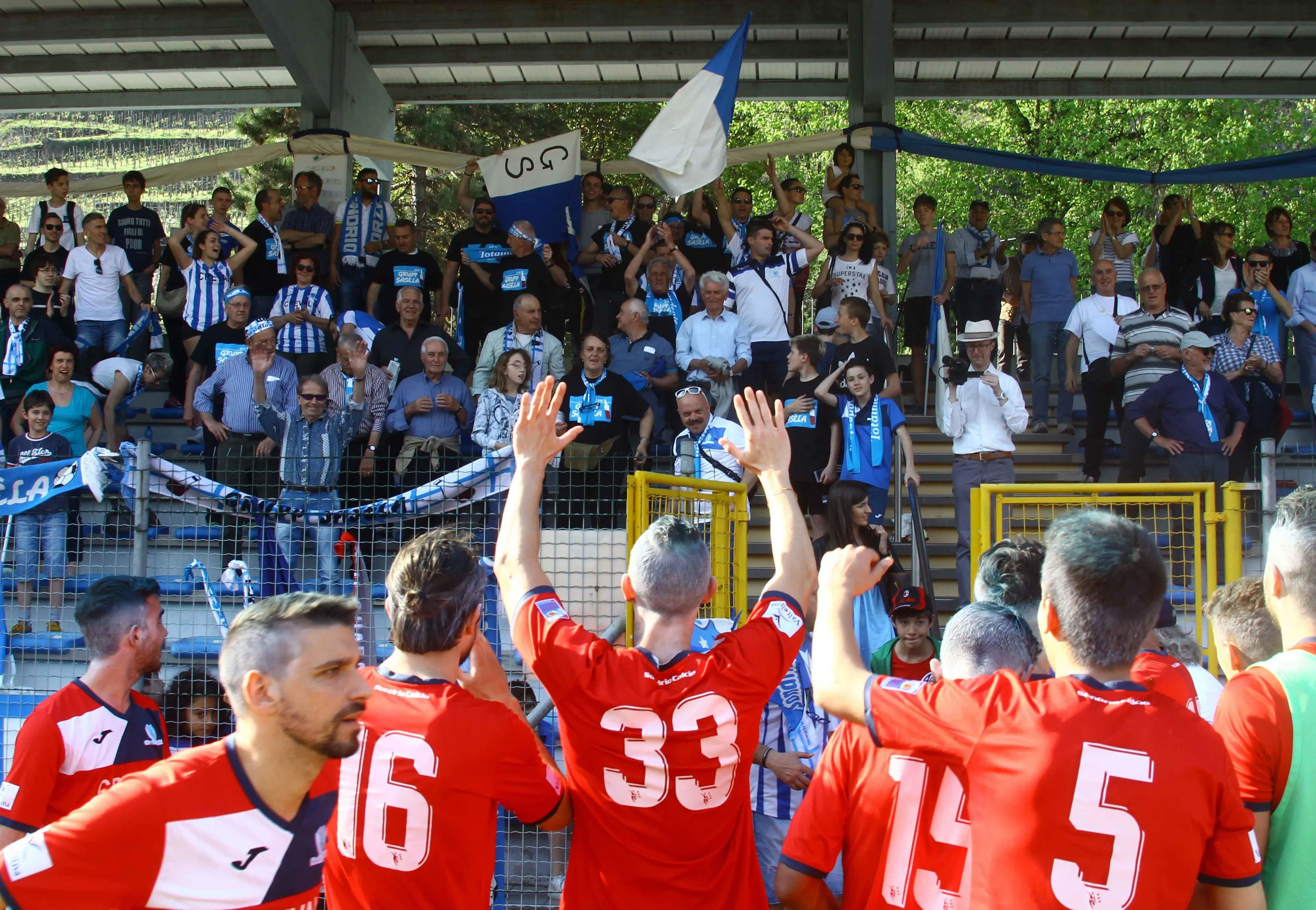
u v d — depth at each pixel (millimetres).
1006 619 2654
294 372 8320
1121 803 2156
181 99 15102
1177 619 4391
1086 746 2186
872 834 2562
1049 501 5125
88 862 2123
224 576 5570
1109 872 2146
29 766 3395
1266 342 8391
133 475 5246
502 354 7883
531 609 2746
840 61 13594
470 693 2877
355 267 11023
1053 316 9828
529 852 4906
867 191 12602
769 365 9102
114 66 14133
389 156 12969
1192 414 7457
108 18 13297
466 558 2850
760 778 4184
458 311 10680
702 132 9172
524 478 2914
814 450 7441
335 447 6973
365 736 2770
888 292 10484
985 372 7254
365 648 5395
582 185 11328
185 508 6062
